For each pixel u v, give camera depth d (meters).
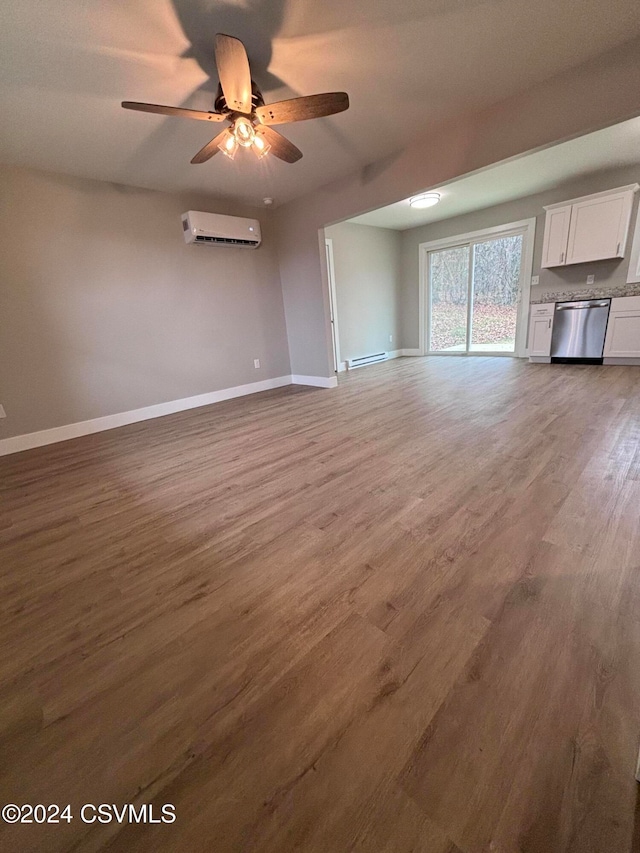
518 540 1.55
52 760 0.89
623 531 1.55
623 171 4.31
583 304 4.79
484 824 0.72
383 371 5.77
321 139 2.97
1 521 2.06
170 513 2.02
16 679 1.11
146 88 2.18
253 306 4.89
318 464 2.47
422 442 2.68
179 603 1.37
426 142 3.09
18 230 3.14
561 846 0.68
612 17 1.89
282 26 1.80
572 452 2.30
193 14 1.68
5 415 3.24
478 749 0.84
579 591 1.27
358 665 1.07
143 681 1.08
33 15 1.61
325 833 0.72
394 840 0.71
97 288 3.62
